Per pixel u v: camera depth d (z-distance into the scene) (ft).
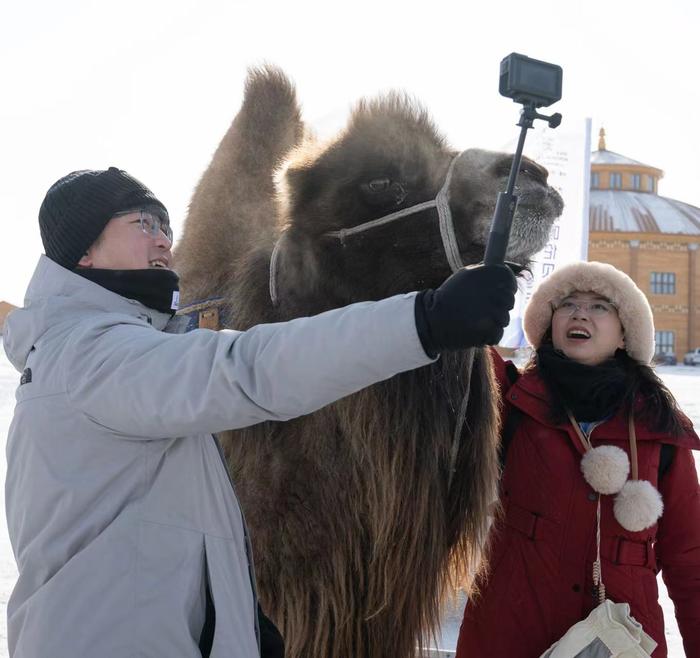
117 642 4.88
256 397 4.78
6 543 17.88
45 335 5.39
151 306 5.79
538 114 5.50
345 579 8.05
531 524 7.86
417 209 7.86
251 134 10.53
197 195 10.90
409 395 7.98
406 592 7.99
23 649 4.97
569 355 8.12
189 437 5.39
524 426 8.25
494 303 4.72
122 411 4.91
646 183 196.85
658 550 8.03
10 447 5.38
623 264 175.63
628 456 7.66
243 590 5.44
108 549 4.98
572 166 19.42
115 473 5.10
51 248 5.75
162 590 5.04
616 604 7.13
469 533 8.26
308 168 8.36
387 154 7.96
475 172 7.85
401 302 4.77
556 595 7.66
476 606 8.23
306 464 8.04
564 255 19.38
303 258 8.40
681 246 176.65
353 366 4.71
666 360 165.27
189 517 5.27
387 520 7.88
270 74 10.78
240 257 9.63
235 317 8.88
